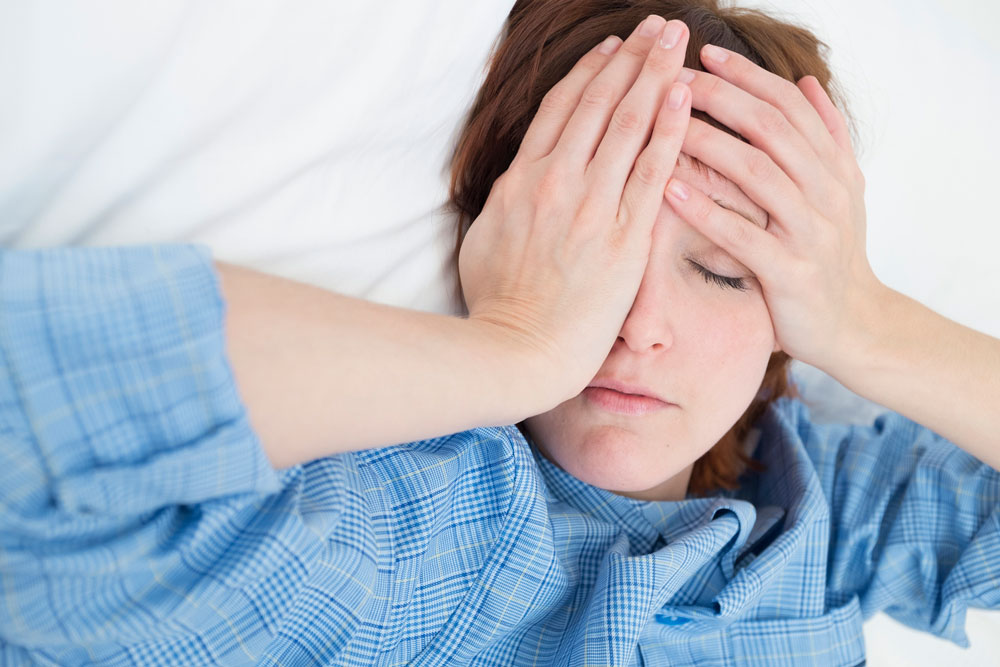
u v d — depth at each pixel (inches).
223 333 16.2
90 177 18.8
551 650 28.4
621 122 24.1
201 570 17.8
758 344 28.0
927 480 36.3
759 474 38.6
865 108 45.2
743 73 27.0
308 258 23.1
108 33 18.3
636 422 27.2
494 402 20.7
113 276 15.5
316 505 20.1
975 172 45.9
